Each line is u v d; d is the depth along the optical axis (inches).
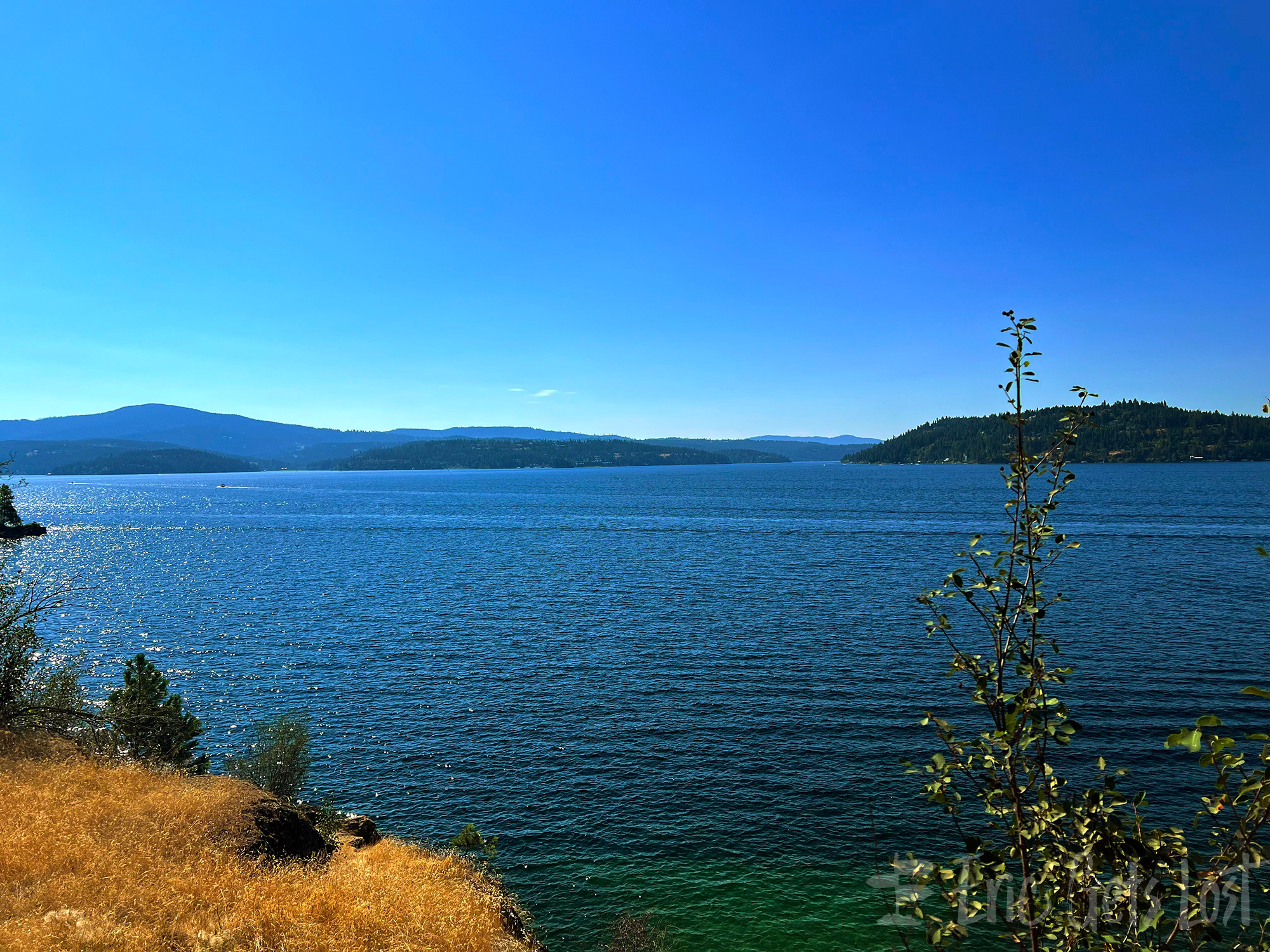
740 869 1057.5
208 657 2219.5
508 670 2006.6
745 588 3191.4
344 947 497.0
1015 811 250.5
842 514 6879.9
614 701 1732.3
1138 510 6200.8
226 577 3774.6
